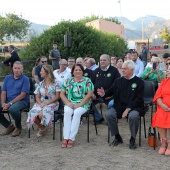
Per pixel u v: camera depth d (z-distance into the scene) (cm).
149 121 726
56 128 673
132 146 535
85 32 1689
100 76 686
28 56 1664
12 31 4372
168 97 525
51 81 616
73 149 539
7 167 466
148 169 451
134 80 556
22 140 597
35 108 603
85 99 574
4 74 1452
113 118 544
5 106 612
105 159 491
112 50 2005
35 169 457
